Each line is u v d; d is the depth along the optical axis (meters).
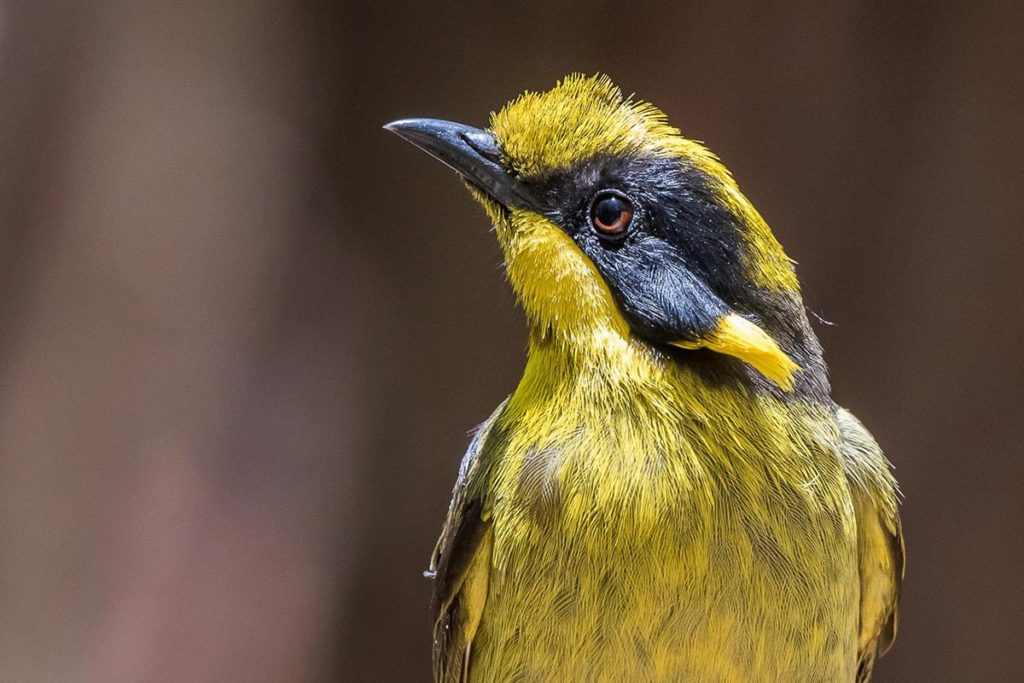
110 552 11.65
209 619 11.83
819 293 12.27
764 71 12.02
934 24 11.77
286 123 12.14
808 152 12.09
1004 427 12.09
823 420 6.23
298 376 12.24
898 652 12.49
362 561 12.41
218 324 11.92
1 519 11.40
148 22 11.68
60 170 11.51
